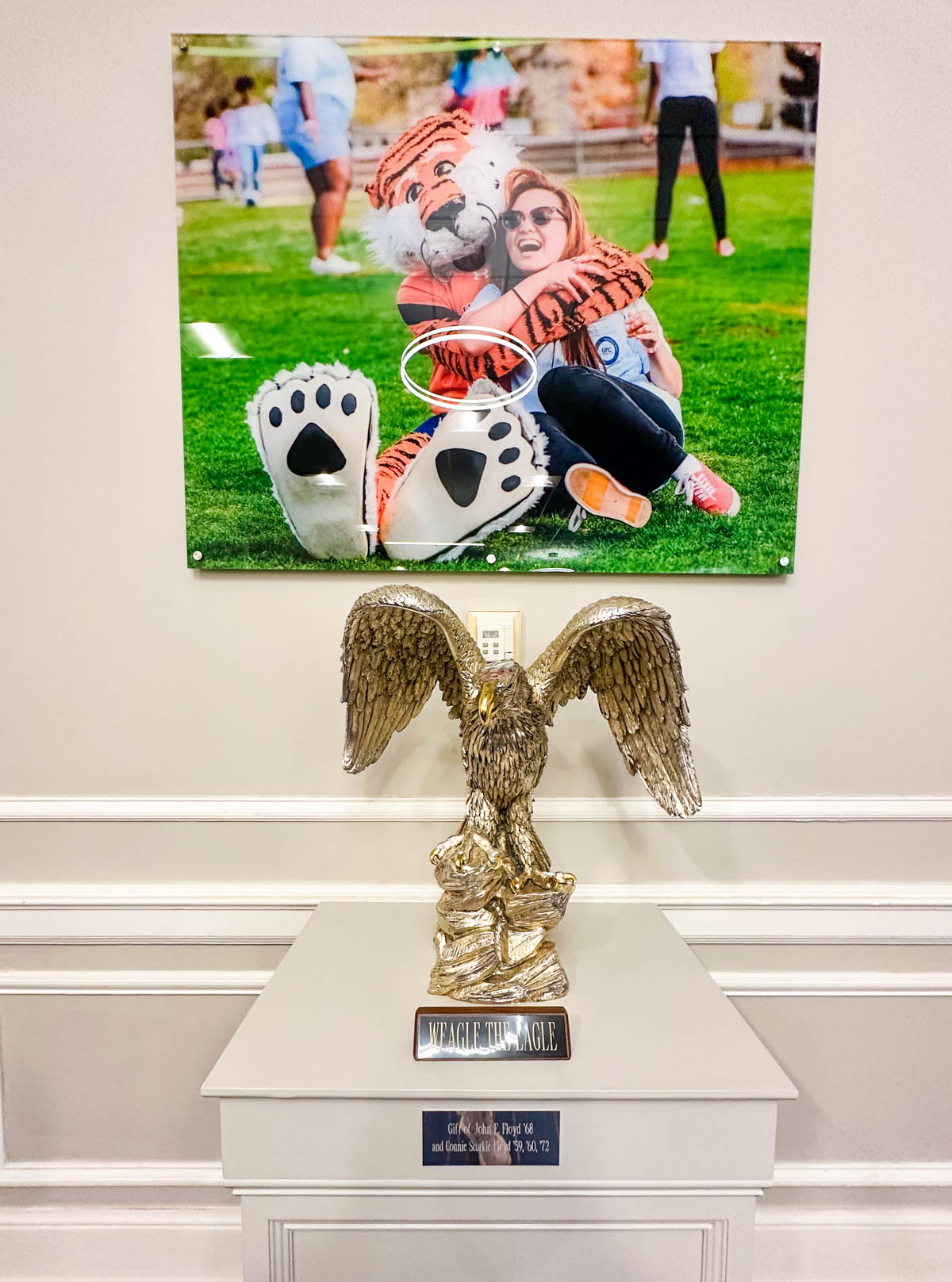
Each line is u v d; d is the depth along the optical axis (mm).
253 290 1041
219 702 1129
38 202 1031
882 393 1078
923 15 1011
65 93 1014
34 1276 1188
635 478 1073
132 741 1135
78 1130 1190
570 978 942
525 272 1041
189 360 1050
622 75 1011
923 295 1062
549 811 1139
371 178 1024
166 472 1085
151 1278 1187
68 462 1079
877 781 1151
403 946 1020
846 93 1024
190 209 1025
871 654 1128
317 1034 837
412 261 1038
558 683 920
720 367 1061
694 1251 815
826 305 1062
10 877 1147
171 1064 1180
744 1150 784
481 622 1102
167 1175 1190
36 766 1136
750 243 1040
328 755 1142
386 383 1059
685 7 1009
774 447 1071
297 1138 779
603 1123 779
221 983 1156
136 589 1106
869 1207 1203
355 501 1077
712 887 1164
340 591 1109
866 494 1097
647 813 1144
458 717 977
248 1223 800
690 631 1120
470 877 876
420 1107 772
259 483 1073
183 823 1144
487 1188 796
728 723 1140
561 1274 820
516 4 1005
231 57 1000
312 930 1062
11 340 1055
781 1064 1185
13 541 1091
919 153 1036
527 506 1079
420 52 1001
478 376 1056
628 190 1030
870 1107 1192
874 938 1151
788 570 1091
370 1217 803
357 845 1151
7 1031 1167
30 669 1116
